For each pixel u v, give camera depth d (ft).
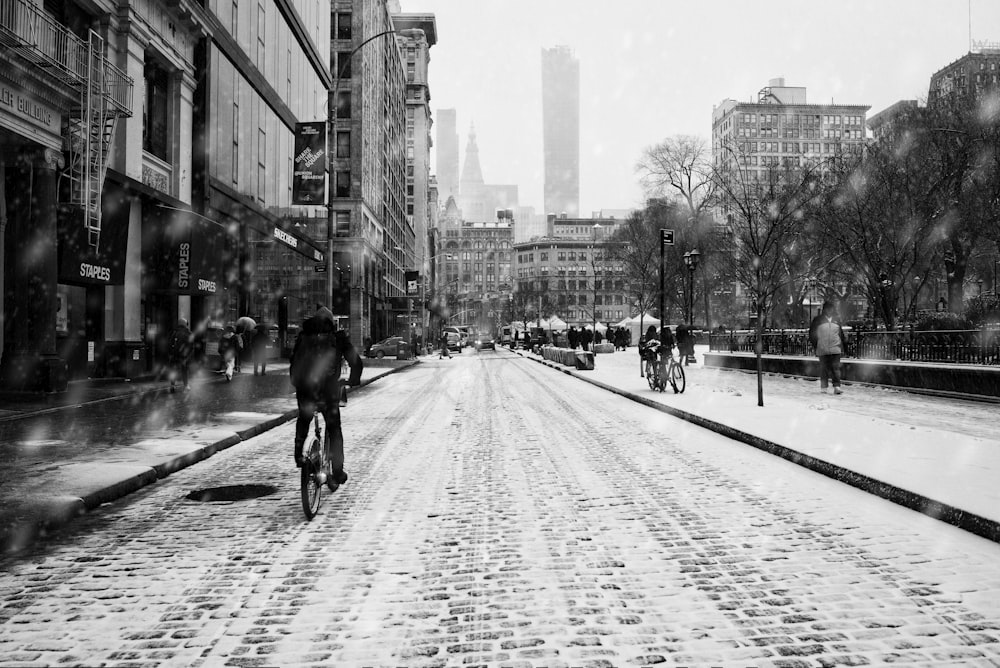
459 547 17.40
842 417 38.93
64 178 57.21
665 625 12.46
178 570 15.79
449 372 105.70
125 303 68.08
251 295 103.76
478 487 24.49
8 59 43.06
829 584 14.39
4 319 52.13
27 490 21.83
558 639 11.94
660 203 204.23
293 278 130.31
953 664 10.82
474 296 527.40
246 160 99.35
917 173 87.71
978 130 88.43
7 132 46.32
